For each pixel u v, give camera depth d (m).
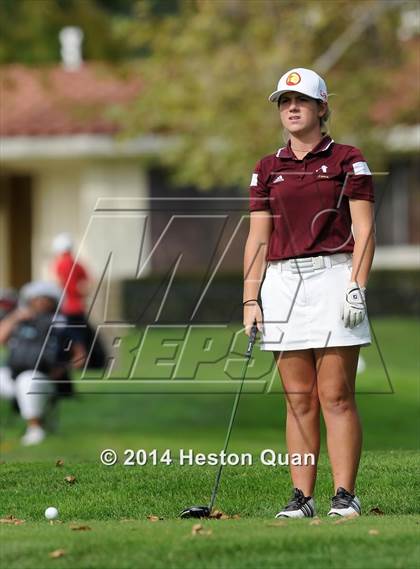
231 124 70.88
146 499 28.03
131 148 88.31
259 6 72.06
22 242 96.81
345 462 24.91
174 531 22.30
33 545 21.30
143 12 74.50
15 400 47.78
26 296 49.84
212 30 72.38
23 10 72.75
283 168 24.92
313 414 25.33
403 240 89.19
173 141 87.56
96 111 78.38
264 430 48.94
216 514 25.77
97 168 90.25
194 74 72.38
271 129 70.56
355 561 20.22
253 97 71.06
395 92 78.00
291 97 24.83
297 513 24.97
